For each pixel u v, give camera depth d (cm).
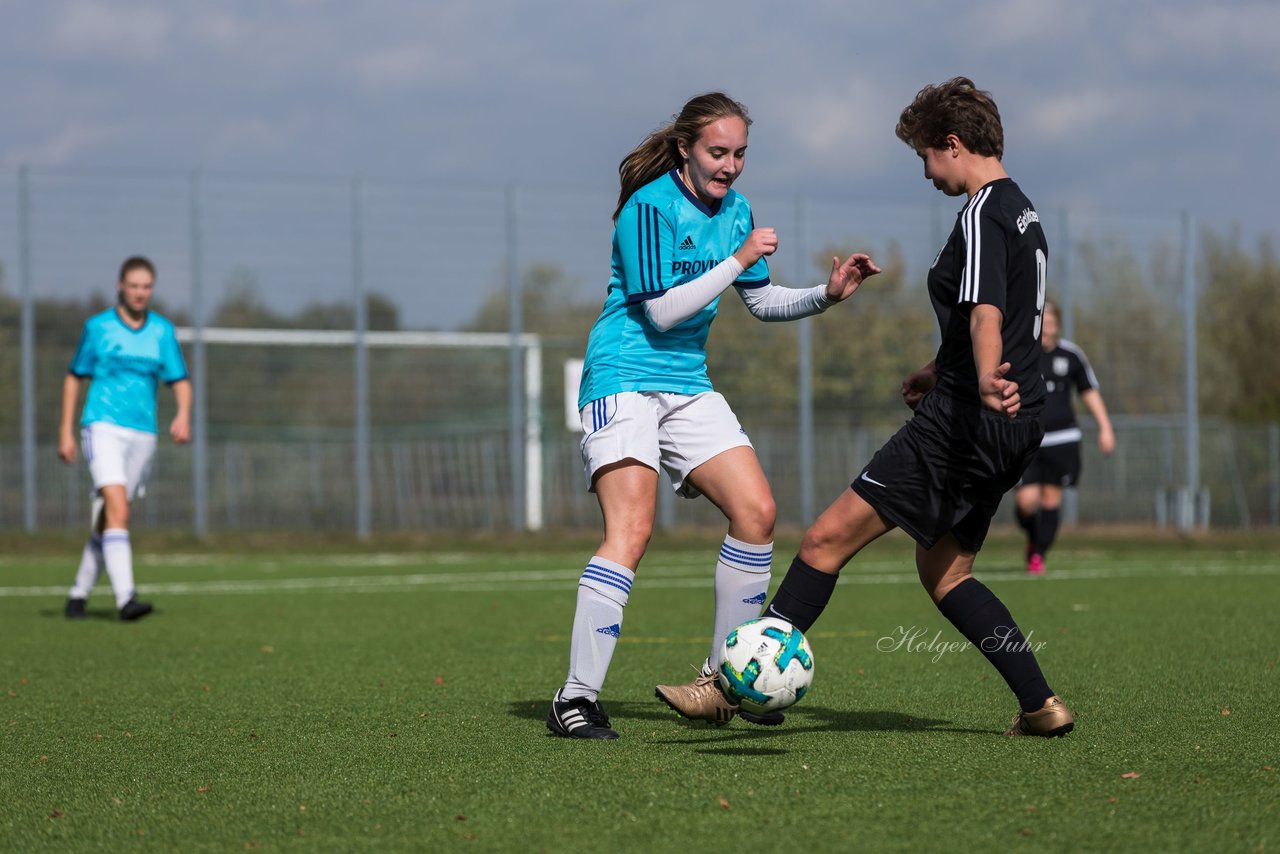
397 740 1480
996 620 1448
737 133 1457
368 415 6244
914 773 1251
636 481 1489
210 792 1233
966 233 1392
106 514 2891
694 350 1533
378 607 3195
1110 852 979
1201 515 6875
